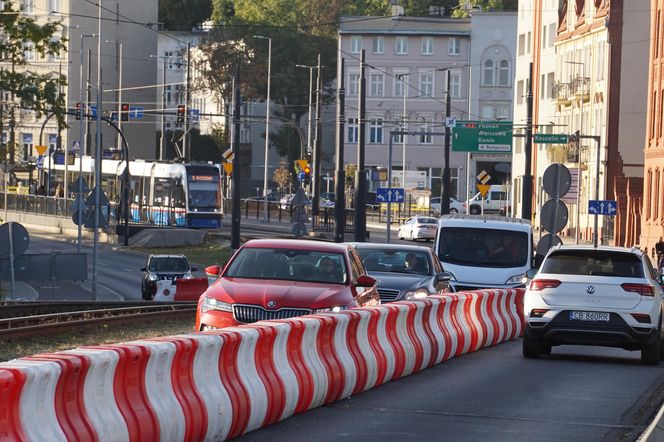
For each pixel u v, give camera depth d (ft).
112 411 47.88
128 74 602.85
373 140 622.13
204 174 396.37
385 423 64.90
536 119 489.67
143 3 605.31
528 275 109.91
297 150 645.92
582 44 437.58
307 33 653.30
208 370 57.11
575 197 339.16
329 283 91.45
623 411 71.10
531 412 69.82
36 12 578.25
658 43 363.56
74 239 390.83
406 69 613.11
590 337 99.81
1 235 181.98
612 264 101.04
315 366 70.23
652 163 361.71
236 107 310.65
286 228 426.51
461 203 522.88
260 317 86.69
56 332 142.51
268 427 63.31
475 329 114.11
